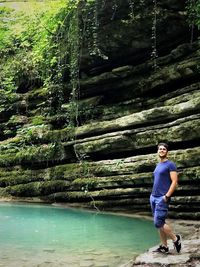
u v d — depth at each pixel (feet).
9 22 73.31
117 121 50.72
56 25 58.75
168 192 25.11
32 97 66.39
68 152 56.13
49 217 44.57
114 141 49.98
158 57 51.62
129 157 48.32
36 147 60.18
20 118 66.69
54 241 31.63
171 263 22.97
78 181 52.75
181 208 42.63
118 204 48.47
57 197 55.42
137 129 48.03
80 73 57.41
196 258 23.88
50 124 60.95
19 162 61.41
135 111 52.90
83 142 53.78
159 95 51.72
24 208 52.26
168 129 45.21
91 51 53.21
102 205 49.75
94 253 27.45
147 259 24.02
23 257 26.55
